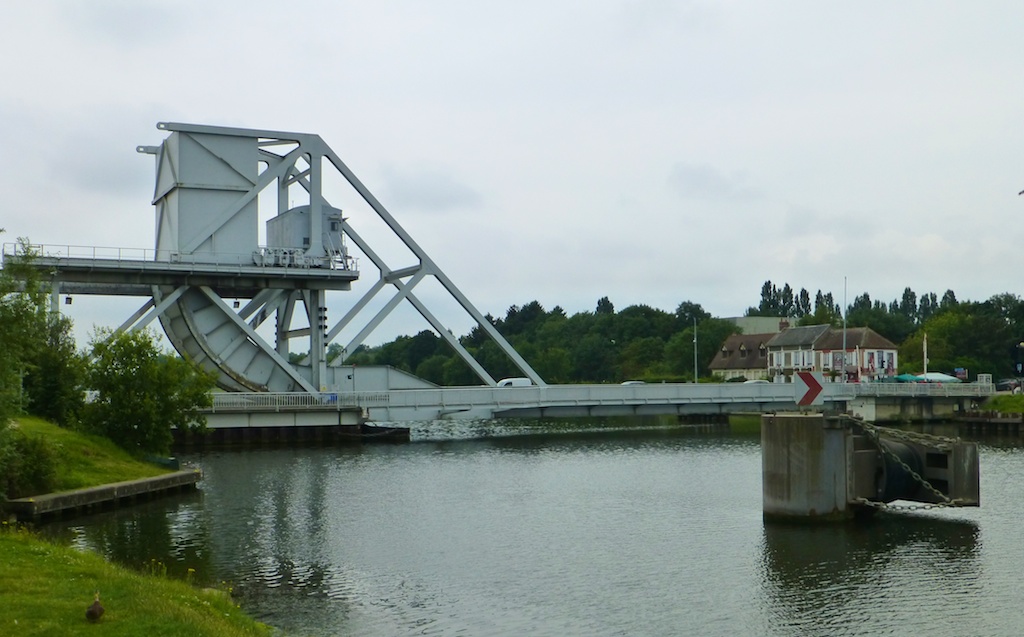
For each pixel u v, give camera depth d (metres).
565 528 34.34
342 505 39.50
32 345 31.03
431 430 83.94
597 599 24.66
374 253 75.25
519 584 26.22
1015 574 26.80
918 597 24.61
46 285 42.22
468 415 75.25
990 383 96.38
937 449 34.97
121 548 30.34
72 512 36.25
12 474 34.50
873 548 30.12
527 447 66.19
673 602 24.38
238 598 24.58
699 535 32.72
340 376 73.81
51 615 16.11
